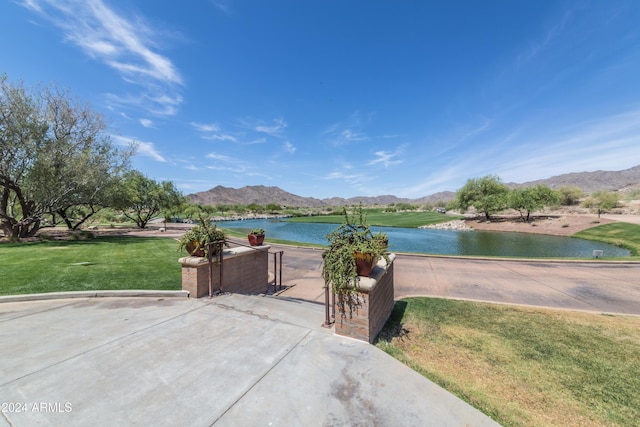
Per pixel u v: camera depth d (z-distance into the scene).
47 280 5.39
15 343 2.84
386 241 4.15
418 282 6.99
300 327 3.38
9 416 1.79
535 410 2.13
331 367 2.51
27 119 12.12
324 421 1.85
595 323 4.00
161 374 2.33
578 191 46.09
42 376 2.26
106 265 7.04
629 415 2.10
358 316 3.04
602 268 8.66
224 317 3.64
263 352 2.74
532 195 32.53
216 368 2.44
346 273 3.05
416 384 2.32
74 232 15.90
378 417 1.91
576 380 2.56
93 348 2.76
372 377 2.38
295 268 8.74
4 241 12.51
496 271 8.29
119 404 1.94
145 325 3.35
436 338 3.43
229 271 4.91
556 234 25.48
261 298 4.52
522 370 2.71
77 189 14.14
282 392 2.13
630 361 2.91
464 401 2.16
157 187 29.14
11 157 11.96
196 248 4.49
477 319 4.12
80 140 14.12
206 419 1.83
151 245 11.80
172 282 5.41
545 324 3.94
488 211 36.38
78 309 3.89
